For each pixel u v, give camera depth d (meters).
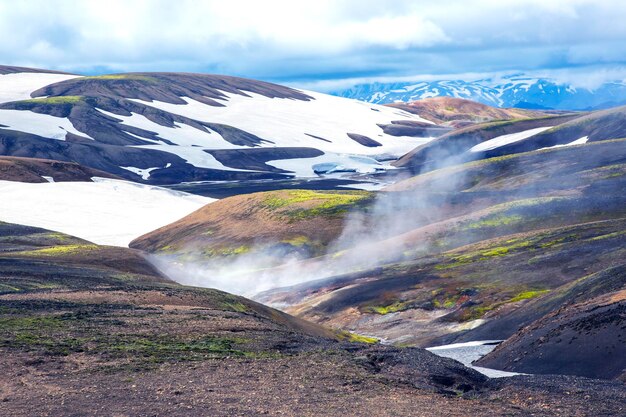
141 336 42.16
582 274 83.62
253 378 33.53
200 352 38.78
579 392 32.53
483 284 87.31
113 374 33.47
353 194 159.88
